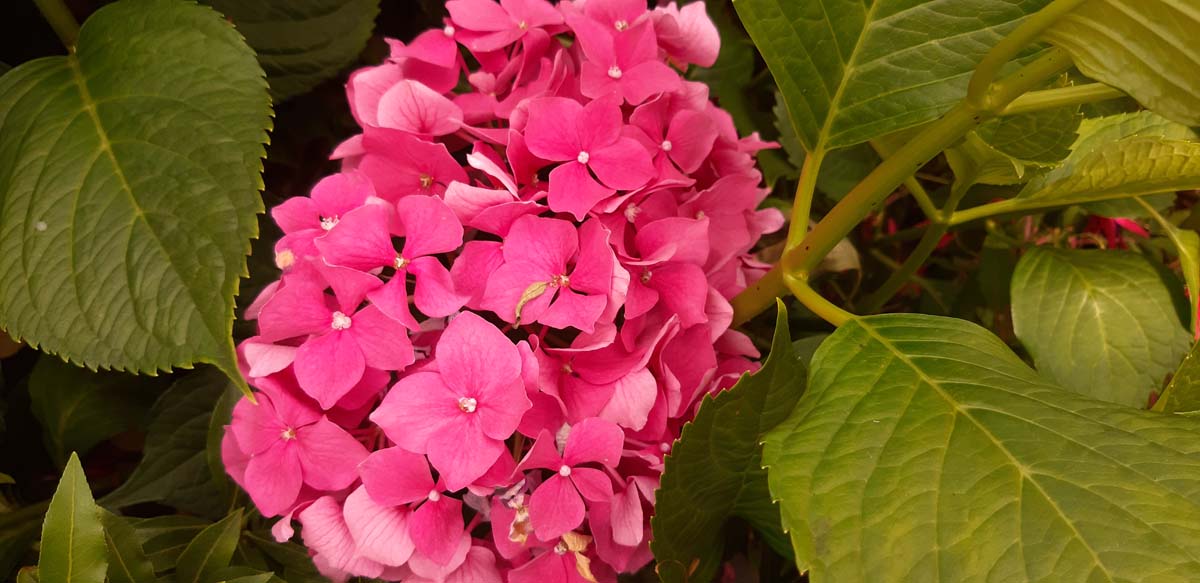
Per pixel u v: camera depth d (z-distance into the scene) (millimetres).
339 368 256
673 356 291
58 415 368
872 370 260
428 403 250
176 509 386
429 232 263
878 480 229
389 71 316
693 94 317
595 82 291
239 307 371
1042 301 389
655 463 268
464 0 312
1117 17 226
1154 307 383
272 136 433
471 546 276
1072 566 205
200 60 293
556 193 267
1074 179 353
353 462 263
